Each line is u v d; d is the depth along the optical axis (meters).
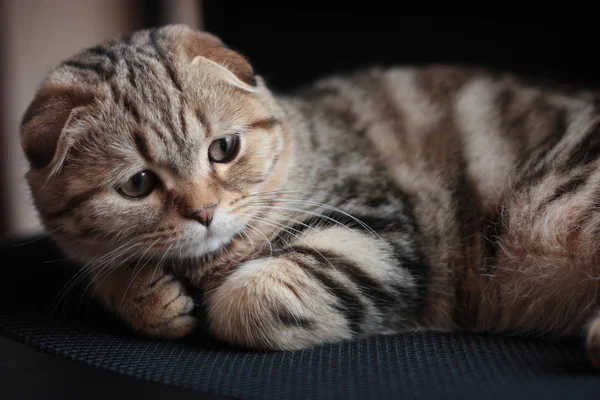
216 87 0.45
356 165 0.49
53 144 0.43
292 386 0.38
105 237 0.45
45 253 0.55
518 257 0.46
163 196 0.44
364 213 0.47
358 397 0.37
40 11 0.74
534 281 0.46
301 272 0.44
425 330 0.46
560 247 0.45
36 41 0.74
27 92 0.74
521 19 0.57
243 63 0.47
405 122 0.51
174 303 0.44
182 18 0.74
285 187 0.48
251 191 0.46
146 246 0.44
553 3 0.57
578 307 0.45
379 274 0.45
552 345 0.42
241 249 0.46
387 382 0.38
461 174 0.49
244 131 0.46
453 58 0.59
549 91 0.51
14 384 0.40
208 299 0.45
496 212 0.47
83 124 0.44
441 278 0.47
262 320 0.42
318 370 0.39
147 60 0.45
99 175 0.44
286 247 0.45
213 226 0.44
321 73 0.61
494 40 0.58
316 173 0.48
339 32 0.61
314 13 0.61
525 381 0.37
